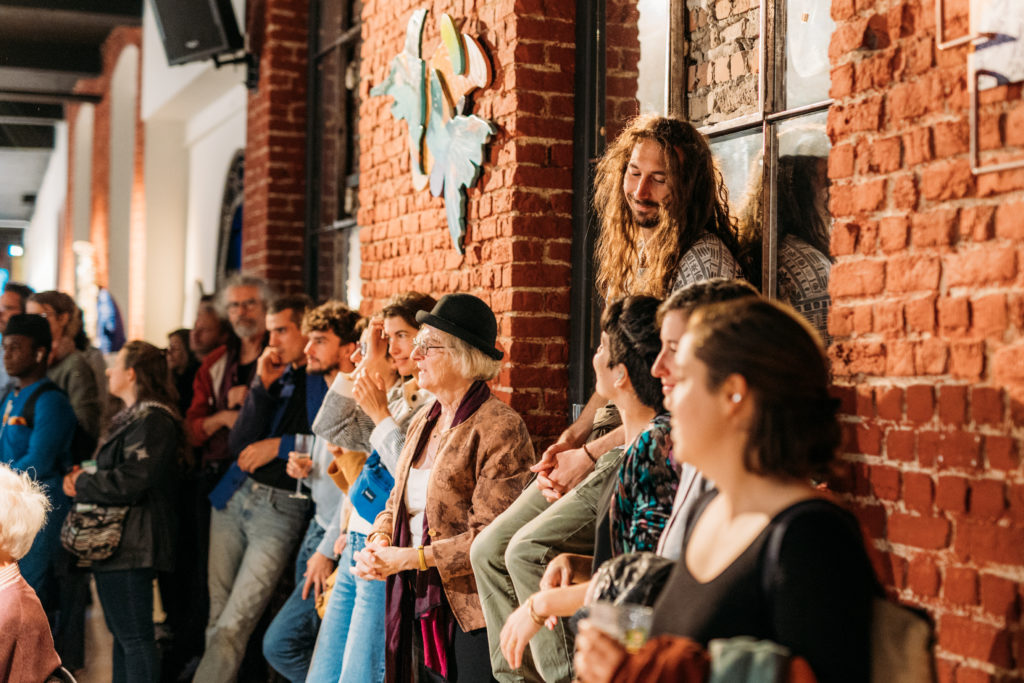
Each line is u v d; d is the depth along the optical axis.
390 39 4.88
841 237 2.36
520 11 3.72
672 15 3.29
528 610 2.10
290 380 4.48
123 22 11.09
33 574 4.69
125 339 10.90
